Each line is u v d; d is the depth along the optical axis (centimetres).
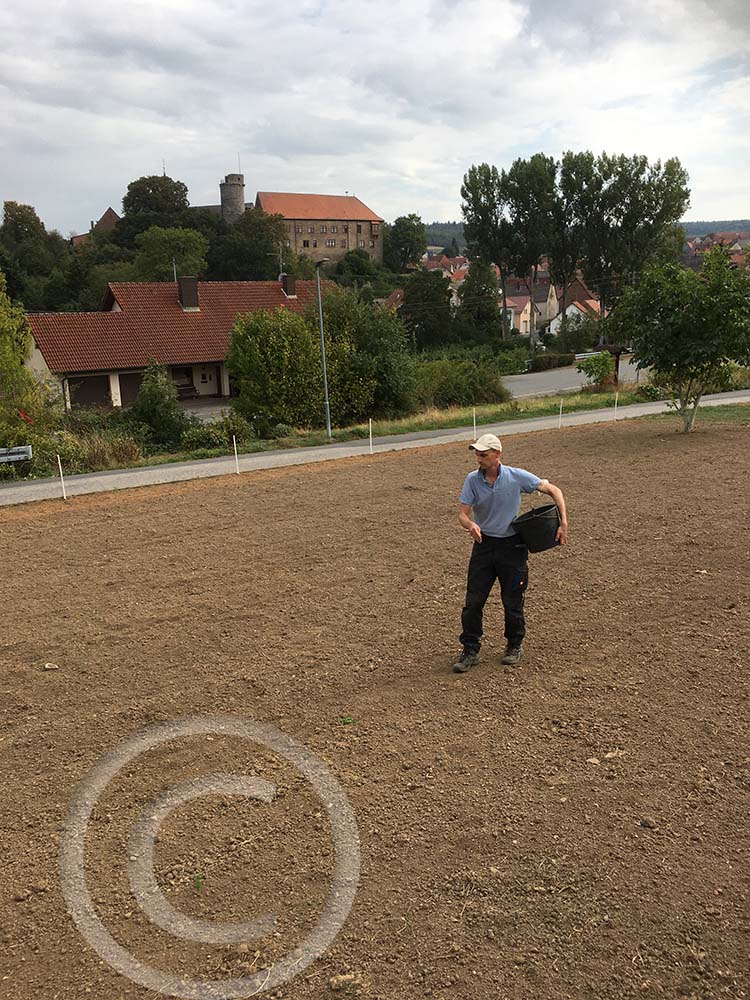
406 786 394
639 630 590
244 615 660
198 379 4428
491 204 7231
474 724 456
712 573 716
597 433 1802
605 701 478
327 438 2228
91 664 566
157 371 2823
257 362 2800
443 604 668
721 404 2347
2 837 364
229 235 9688
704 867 327
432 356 6406
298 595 709
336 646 582
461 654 553
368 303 3216
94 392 4050
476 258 7725
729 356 1511
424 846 347
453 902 312
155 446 2506
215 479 1462
